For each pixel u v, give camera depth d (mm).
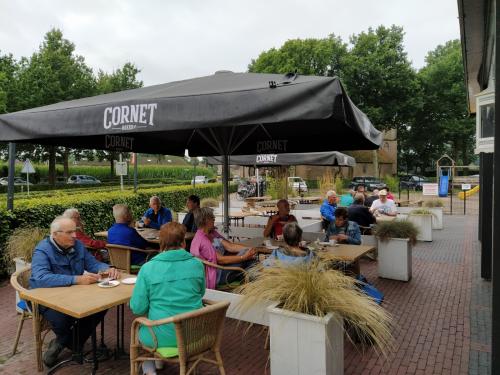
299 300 2893
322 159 10500
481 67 8664
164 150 7879
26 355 3949
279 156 10367
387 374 3576
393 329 4613
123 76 35969
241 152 8219
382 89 36062
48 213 7957
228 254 5234
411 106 36906
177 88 3883
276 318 3020
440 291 6152
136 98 3467
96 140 6270
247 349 4070
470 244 10430
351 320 3027
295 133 6691
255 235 8250
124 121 3463
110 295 3102
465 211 19375
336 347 3008
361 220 8320
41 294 3119
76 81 31906
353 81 36188
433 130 45125
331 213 9062
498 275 2496
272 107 2893
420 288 6320
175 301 2959
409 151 56406
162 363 3592
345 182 37750
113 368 3672
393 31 37375
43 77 30078
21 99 28703
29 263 4766
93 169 51281
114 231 5328
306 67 36844
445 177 29641
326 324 2791
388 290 6215
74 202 9141
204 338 2877
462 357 3904
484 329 4598
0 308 5383
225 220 6621
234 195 32906
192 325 2770
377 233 6949
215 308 2832
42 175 45094
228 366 3703
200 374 3537
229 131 6402
